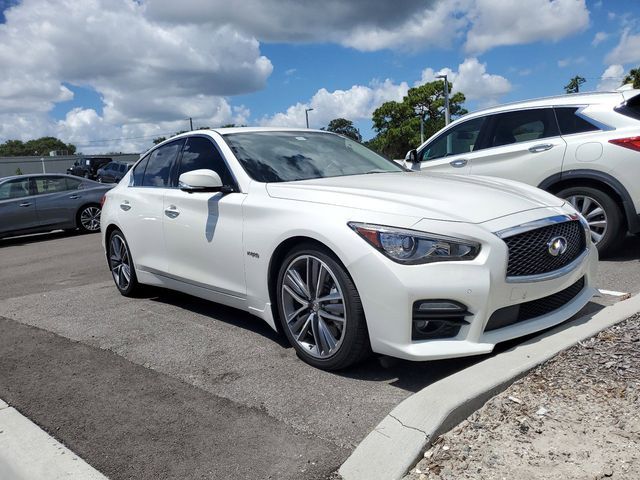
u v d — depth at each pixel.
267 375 3.52
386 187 3.68
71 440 2.89
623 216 5.73
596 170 5.69
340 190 3.58
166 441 2.81
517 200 3.56
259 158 4.34
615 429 2.48
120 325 4.82
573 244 3.59
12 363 4.08
